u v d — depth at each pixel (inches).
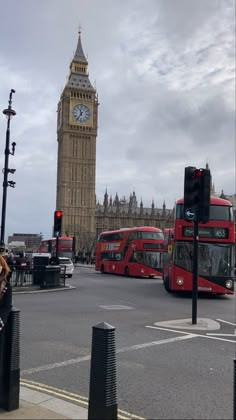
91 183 5575.8
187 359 343.6
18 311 218.2
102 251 1877.5
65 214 5452.8
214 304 784.9
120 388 267.3
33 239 6594.5
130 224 6461.6
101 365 188.7
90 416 188.2
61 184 5546.3
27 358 341.7
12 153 938.7
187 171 524.7
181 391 263.1
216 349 382.0
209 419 218.5
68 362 330.0
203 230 887.7
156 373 302.4
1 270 217.0
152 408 233.3
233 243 894.4
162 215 6663.4
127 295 892.0
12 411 209.2
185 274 881.5
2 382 212.1
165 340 419.5
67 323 514.3
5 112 912.3
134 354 359.3
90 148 5600.4
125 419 213.2
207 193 521.3
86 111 5585.6
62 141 5600.4
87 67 5733.3
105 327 190.9
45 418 199.5
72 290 970.7
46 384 270.8
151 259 1534.2
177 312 647.1
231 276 880.9
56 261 1073.5
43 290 935.0
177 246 891.4
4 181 901.8
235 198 5187.0
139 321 542.9
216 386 274.4
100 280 1349.7
